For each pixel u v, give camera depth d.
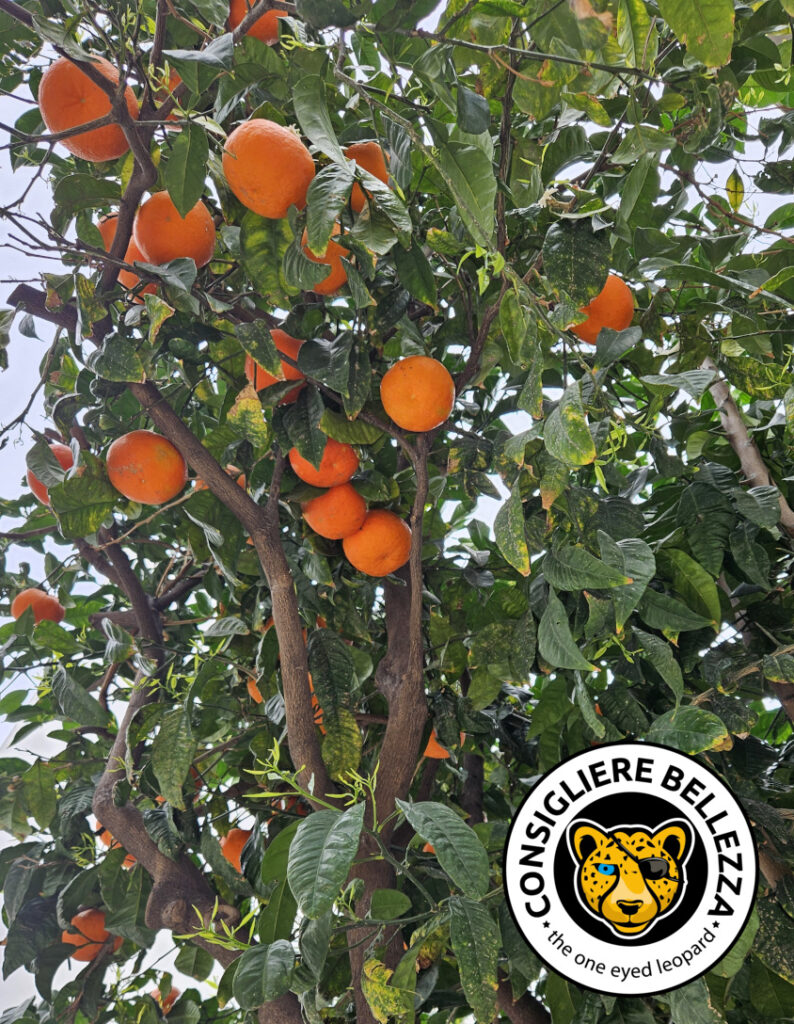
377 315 1.23
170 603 1.78
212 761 1.67
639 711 1.28
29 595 1.70
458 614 1.52
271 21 1.22
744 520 1.35
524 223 1.20
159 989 1.76
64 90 1.12
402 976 1.02
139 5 1.08
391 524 1.34
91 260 1.18
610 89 0.97
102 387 1.29
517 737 1.65
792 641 1.38
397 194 1.06
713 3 0.74
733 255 1.46
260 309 1.40
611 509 1.25
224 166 1.07
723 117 1.05
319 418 1.22
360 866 1.20
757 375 1.31
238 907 1.51
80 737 1.71
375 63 1.46
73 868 1.69
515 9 0.90
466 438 1.36
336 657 1.36
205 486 1.38
